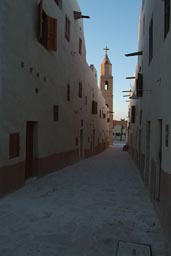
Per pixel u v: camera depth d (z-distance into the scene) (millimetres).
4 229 5281
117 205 7305
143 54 12641
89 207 7016
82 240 4828
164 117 5602
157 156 6914
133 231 5312
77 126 18641
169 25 5328
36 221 5789
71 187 9648
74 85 17391
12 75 8109
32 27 9758
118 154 30875
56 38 12016
